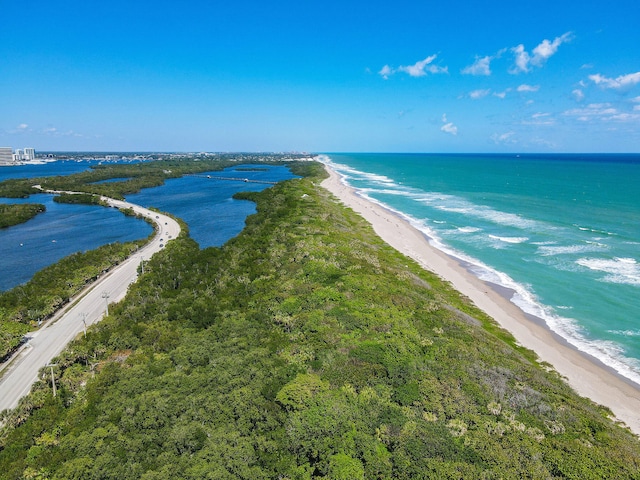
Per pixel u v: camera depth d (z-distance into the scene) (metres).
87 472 27.34
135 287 63.94
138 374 38.75
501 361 43.12
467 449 30.38
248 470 27.70
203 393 35.91
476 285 68.88
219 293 60.81
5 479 27.50
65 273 70.19
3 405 38.41
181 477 26.92
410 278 66.75
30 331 52.22
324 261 69.06
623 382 43.59
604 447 31.19
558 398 37.47
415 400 36.06
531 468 28.67
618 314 57.81
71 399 37.25
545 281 69.50
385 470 29.09
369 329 47.62
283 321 49.75
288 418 33.72
